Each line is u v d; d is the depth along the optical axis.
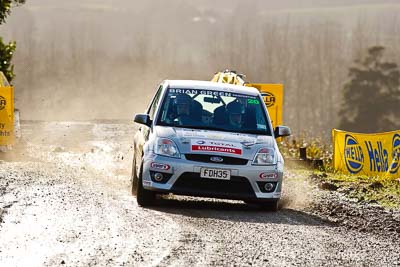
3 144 49.16
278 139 53.72
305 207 30.44
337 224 26.62
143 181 28.25
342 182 37.59
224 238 22.36
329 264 19.86
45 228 22.91
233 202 31.36
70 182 33.91
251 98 31.44
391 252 21.94
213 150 28.27
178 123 30.00
